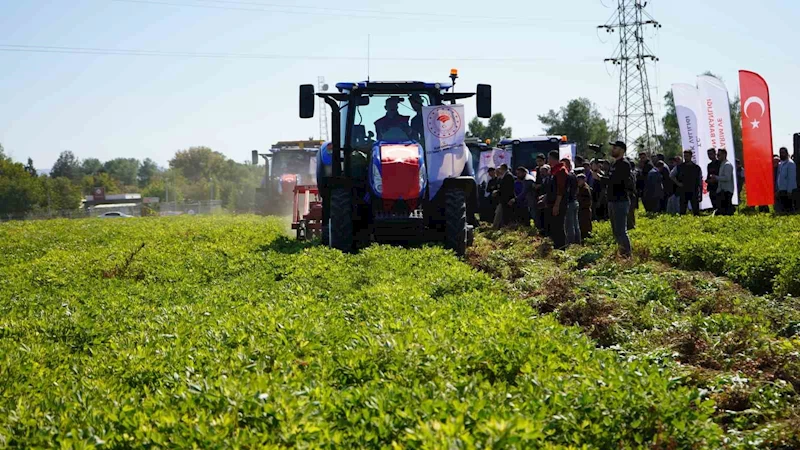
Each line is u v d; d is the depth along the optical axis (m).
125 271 17.05
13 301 13.07
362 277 14.75
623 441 6.45
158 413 6.29
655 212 27.48
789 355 9.15
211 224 34.03
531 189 24.62
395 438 6.09
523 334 9.16
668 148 72.81
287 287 13.80
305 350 8.87
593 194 26.45
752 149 26.36
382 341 8.58
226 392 6.59
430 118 19.06
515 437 5.45
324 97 19.77
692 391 7.05
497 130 83.31
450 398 6.67
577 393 6.84
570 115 84.12
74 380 8.03
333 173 19.81
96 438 5.92
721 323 10.60
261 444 5.67
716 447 6.48
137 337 9.59
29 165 158.88
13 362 8.46
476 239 23.02
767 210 28.77
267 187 44.62
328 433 6.00
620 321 11.21
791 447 6.91
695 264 17.44
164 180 174.50
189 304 12.59
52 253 21.97
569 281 13.97
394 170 18.45
